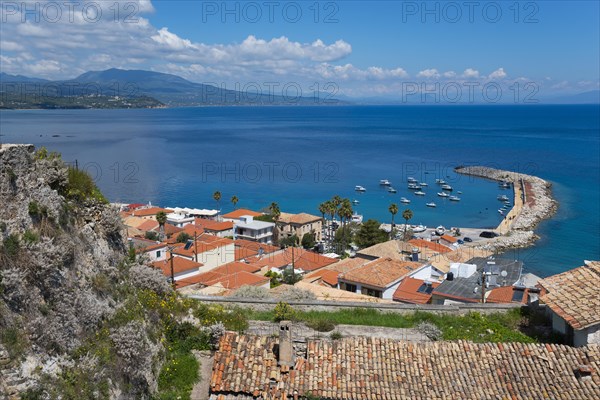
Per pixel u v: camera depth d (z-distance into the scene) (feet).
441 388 65.87
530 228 406.21
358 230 377.50
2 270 45.55
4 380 42.19
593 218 435.12
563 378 67.15
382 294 175.11
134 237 273.75
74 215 59.93
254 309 97.30
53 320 48.85
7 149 51.39
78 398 47.42
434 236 372.99
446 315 95.61
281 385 65.41
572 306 82.64
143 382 59.11
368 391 65.10
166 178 627.87
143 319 65.77
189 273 216.13
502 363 69.62
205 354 72.69
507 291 142.72
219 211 459.73
